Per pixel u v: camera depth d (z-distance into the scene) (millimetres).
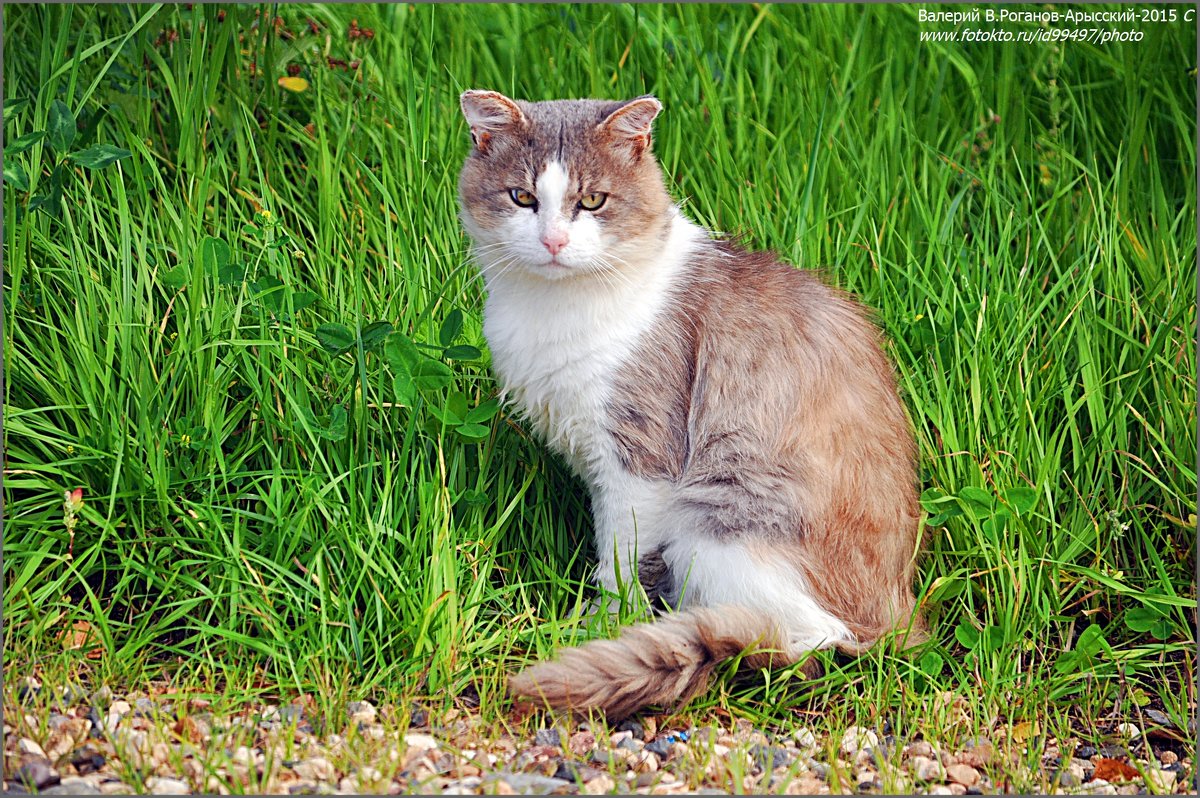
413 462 4094
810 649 3801
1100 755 3691
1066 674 3916
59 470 3918
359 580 3752
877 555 4023
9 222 4375
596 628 3893
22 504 3977
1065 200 5148
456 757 3363
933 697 3742
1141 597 4016
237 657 3719
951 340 4516
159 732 3314
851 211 5051
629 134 3908
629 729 3627
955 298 4617
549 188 3812
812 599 3895
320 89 5152
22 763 3154
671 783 3322
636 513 4035
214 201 4895
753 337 4023
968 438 4328
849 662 3986
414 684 3625
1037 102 5625
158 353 4227
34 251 4461
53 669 3539
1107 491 4426
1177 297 4672
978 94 5457
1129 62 5312
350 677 3662
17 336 4258
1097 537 4230
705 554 3902
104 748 3268
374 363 4285
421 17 5543
